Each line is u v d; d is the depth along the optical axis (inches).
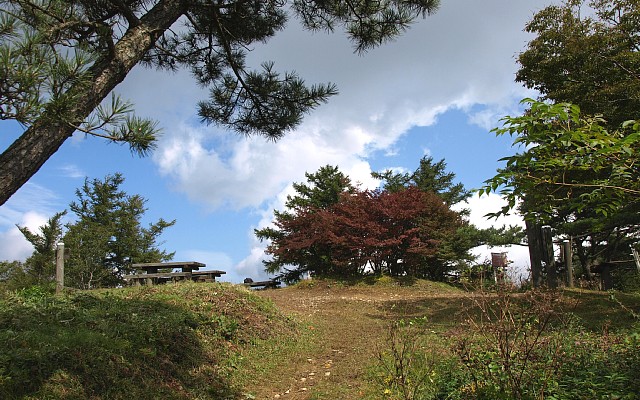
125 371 183.6
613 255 796.6
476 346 191.9
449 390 168.2
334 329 373.1
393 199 787.4
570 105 100.0
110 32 157.3
